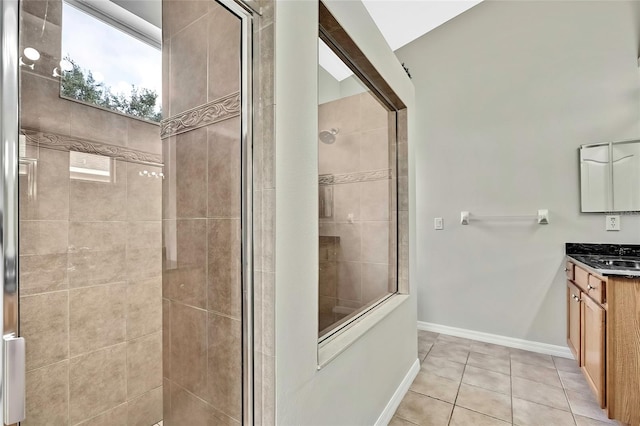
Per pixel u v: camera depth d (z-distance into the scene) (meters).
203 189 1.23
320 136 1.54
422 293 3.26
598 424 1.72
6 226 0.73
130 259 1.50
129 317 1.49
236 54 1.10
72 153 1.33
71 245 1.33
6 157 0.76
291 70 1.10
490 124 2.92
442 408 1.88
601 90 2.49
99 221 1.43
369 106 2.01
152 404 1.46
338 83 1.72
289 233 1.07
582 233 2.53
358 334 1.44
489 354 2.63
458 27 3.10
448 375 2.27
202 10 1.21
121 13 1.36
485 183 2.94
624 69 2.42
